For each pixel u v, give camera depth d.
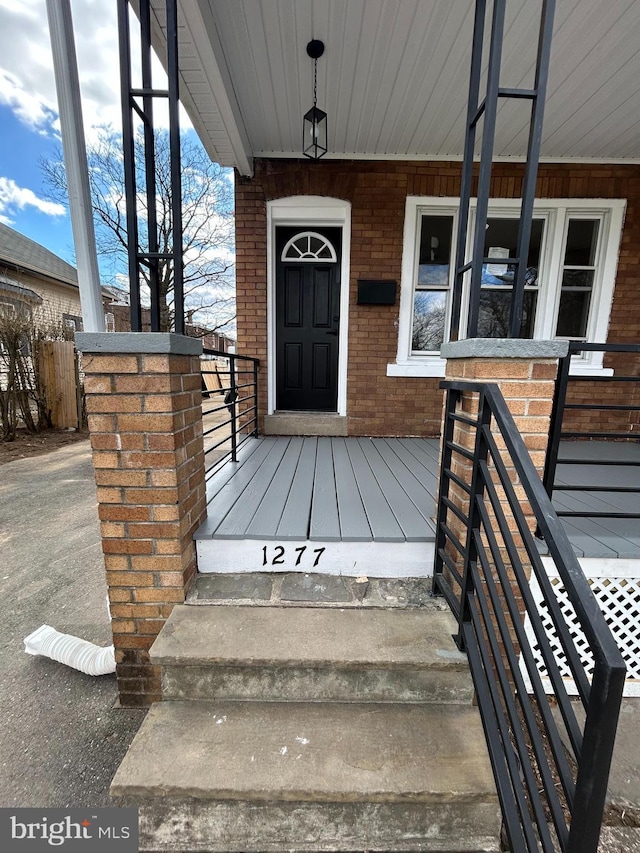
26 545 3.34
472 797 1.19
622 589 1.85
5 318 7.20
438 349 4.18
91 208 1.70
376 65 2.62
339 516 2.04
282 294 4.21
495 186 3.80
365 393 4.12
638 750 1.64
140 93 1.48
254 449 3.54
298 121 3.24
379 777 1.22
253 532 1.84
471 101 1.60
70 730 1.69
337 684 1.48
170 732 1.36
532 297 4.12
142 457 1.58
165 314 9.70
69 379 7.93
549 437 1.68
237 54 2.54
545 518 0.98
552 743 0.94
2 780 1.48
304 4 2.18
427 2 2.16
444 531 1.72
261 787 1.20
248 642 1.49
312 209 3.84
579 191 3.82
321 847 1.28
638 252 3.90
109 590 1.69
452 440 1.70
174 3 1.42
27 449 6.65
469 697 1.49
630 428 4.19
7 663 2.05
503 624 1.24
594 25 2.26
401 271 3.93
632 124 3.22
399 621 1.61
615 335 4.02
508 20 2.21
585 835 0.83
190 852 1.29
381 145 3.60
